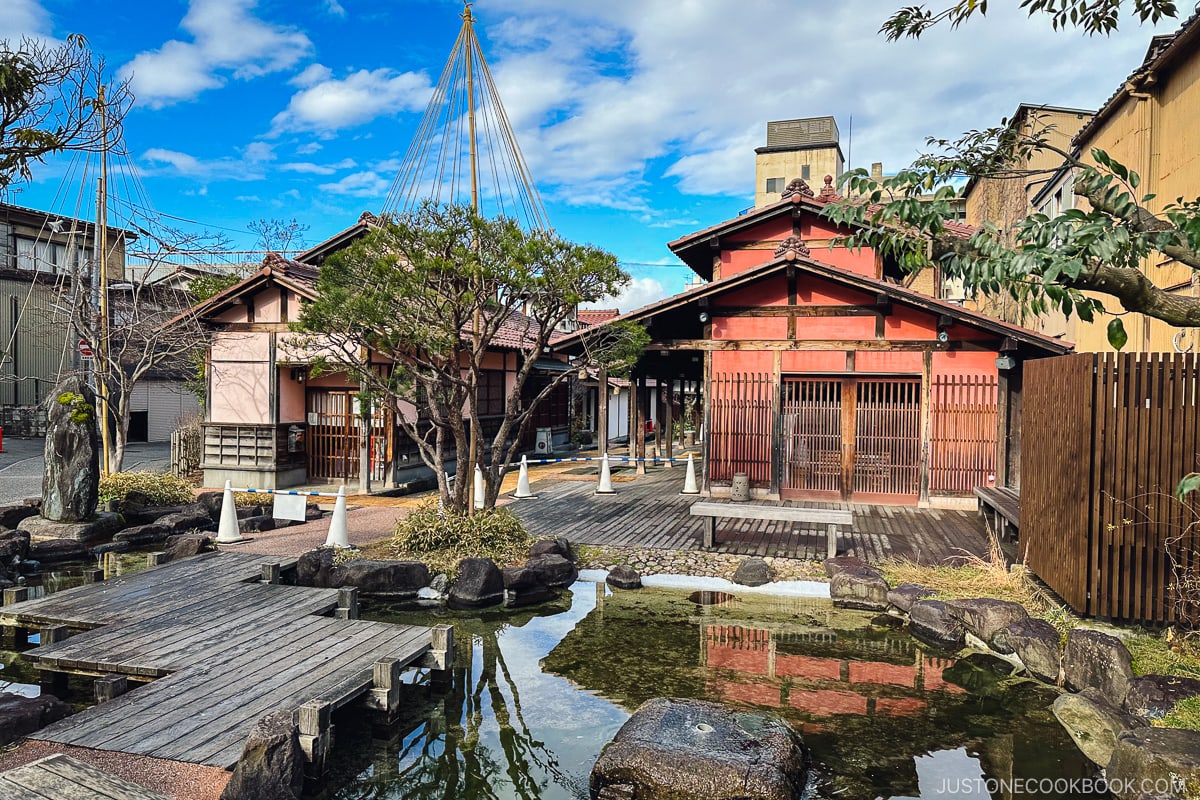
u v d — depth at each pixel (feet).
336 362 31.73
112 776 9.66
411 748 16.11
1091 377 19.86
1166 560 19.40
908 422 41.78
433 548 29.35
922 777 14.57
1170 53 35.12
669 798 13.33
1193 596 18.83
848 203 13.64
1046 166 58.49
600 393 47.96
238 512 37.63
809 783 14.26
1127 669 17.01
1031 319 61.98
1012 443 40.34
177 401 84.43
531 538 31.60
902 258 13.46
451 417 30.89
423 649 19.01
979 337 40.42
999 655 20.77
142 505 38.37
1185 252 12.12
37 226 75.05
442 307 28.76
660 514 39.11
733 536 33.60
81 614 21.54
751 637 22.62
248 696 15.97
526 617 24.50
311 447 50.75
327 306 26.86
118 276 77.15
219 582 25.14
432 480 53.06
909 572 26.84
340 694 15.78
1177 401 19.29
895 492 42.04
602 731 16.80
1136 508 19.58
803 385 43.29
